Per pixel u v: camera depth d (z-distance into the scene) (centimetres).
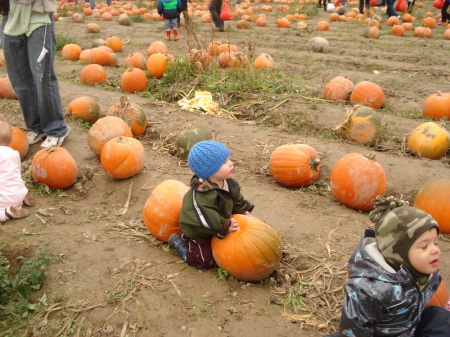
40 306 175
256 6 1329
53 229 229
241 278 186
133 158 276
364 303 117
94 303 176
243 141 345
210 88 458
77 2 1592
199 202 176
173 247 206
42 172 270
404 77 550
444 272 196
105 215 246
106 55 616
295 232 226
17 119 393
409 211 117
